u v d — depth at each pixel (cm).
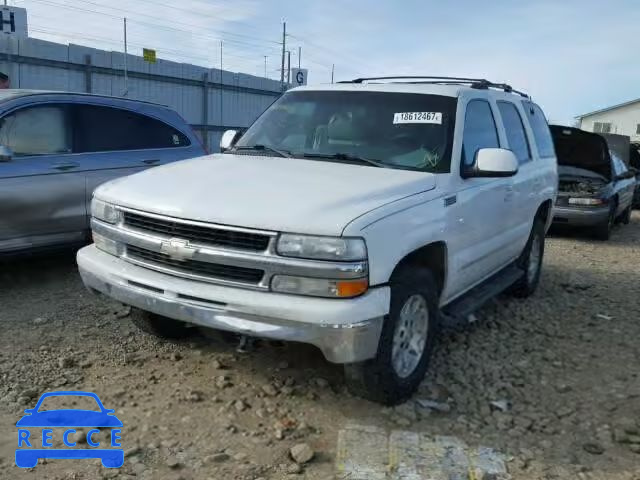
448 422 361
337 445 329
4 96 582
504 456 328
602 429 363
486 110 499
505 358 470
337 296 316
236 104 3098
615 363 473
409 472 305
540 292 680
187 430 339
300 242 316
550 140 691
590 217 1087
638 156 1738
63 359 411
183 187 368
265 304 318
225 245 330
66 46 2312
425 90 463
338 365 425
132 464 304
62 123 607
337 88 493
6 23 2141
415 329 381
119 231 372
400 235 344
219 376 404
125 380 394
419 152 425
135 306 367
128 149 658
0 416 343
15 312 507
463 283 456
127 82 2489
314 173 389
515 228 549
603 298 667
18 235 563
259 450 322
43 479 288
